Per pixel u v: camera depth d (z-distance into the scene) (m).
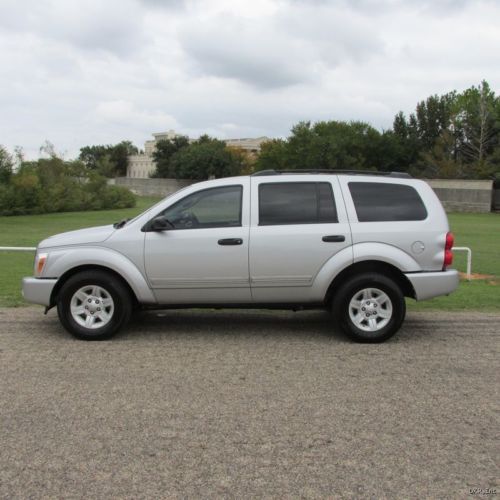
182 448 3.79
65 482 3.34
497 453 3.75
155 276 6.38
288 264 6.34
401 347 6.29
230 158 79.69
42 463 3.57
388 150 65.25
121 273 6.33
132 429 4.07
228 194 6.54
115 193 44.50
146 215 6.50
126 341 6.45
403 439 3.94
